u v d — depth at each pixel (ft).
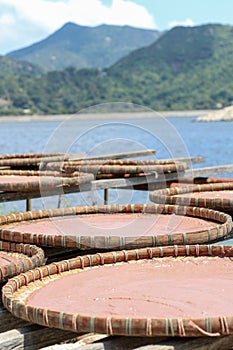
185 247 16.25
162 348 10.77
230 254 16.12
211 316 11.28
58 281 14.10
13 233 17.74
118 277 14.39
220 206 22.76
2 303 13.91
